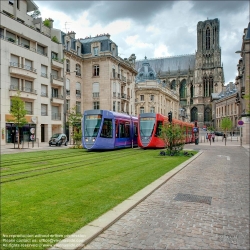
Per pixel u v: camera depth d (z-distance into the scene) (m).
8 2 38.84
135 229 5.77
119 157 19.34
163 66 137.25
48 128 42.91
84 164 15.18
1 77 34.50
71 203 7.12
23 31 38.53
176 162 16.59
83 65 52.69
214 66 124.19
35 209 6.57
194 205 7.67
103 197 7.81
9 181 10.02
